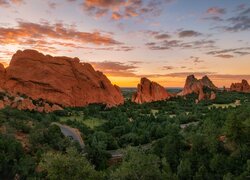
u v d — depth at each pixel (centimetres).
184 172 6925
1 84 19850
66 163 3997
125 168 4506
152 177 4528
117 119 15150
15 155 7006
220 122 10925
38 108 16188
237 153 7125
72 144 8950
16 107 15038
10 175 6450
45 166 4150
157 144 9250
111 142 10650
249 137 7888
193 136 8544
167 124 13625
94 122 15025
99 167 7994
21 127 9488
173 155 8044
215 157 6969
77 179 3959
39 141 8600
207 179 6556
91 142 10312
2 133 8256
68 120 13888
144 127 13425
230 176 6103
